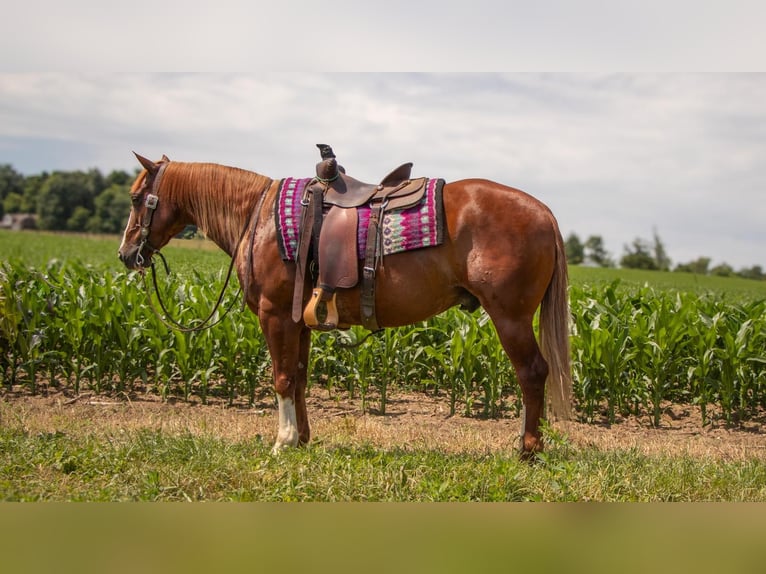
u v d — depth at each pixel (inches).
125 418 271.6
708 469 197.9
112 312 312.2
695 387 321.1
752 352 294.7
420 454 207.8
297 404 219.8
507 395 338.3
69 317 313.3
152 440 210.2
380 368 334.3
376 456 204.1
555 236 196.1
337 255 194.5
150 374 349.4
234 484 178.5
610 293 359.3
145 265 230.5
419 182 198.7
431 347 306.8
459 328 315.0
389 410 310.0
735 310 354.3
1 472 182.4
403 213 193.5
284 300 205.3
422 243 190.5
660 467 195.6
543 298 200.8
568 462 191.8
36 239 2341.3
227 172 221.5
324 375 347.3
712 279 1951.3
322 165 203.2
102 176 4138.8
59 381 332.2
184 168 225.0
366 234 194.7
